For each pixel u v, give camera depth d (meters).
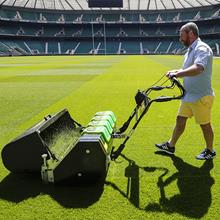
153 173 4.55
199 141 5.98
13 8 85.31
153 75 20.19
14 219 3.46
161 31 89.38
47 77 20.56
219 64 31.55
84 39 88.31
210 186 4.11
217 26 82.75
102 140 4.12
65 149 4.73
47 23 85.06
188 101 4.49
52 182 4.20
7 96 12.41
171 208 3.60
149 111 8.89
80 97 11.83
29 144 4.28
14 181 4.40
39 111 9.42
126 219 3.39
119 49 85.25
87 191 4.05
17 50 78.81
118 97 11.62
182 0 92.25
